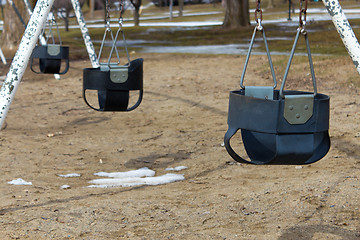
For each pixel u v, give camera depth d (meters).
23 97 14.70
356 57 4.04
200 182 6.94
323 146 3.79
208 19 67.56
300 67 17.17
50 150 9.03
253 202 5.82
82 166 8.07
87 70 5.87
